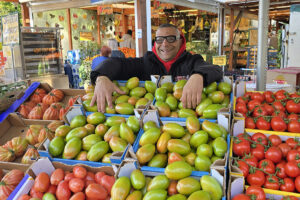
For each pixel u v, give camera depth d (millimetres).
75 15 10461
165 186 1358
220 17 8523
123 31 11711
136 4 5391
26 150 2252
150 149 1528
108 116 2008
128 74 2971
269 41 9469
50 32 5414
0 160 2082
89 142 1723
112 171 1547
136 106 1998
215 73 1989
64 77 5672
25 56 4965
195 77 1889
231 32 8969
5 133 2570
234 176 1384
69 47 10336
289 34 5961
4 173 1983
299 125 1913
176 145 1528
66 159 1654
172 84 2199
